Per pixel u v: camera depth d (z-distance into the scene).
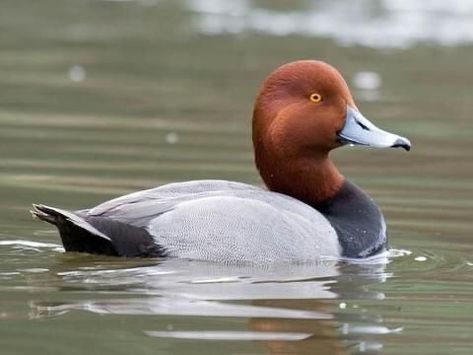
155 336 9.62
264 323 10.13
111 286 11.14
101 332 9.70
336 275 11.95
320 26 31.47
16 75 25.47
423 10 32.19
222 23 32.16
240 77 25.91
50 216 11.71
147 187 15.91
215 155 18.47
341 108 13.06
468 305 10.93
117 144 19.06
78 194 15.37
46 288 11.01
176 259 11.87
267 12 33.12
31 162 17.39
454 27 30.95
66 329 9.75
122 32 31.17
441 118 22.28
